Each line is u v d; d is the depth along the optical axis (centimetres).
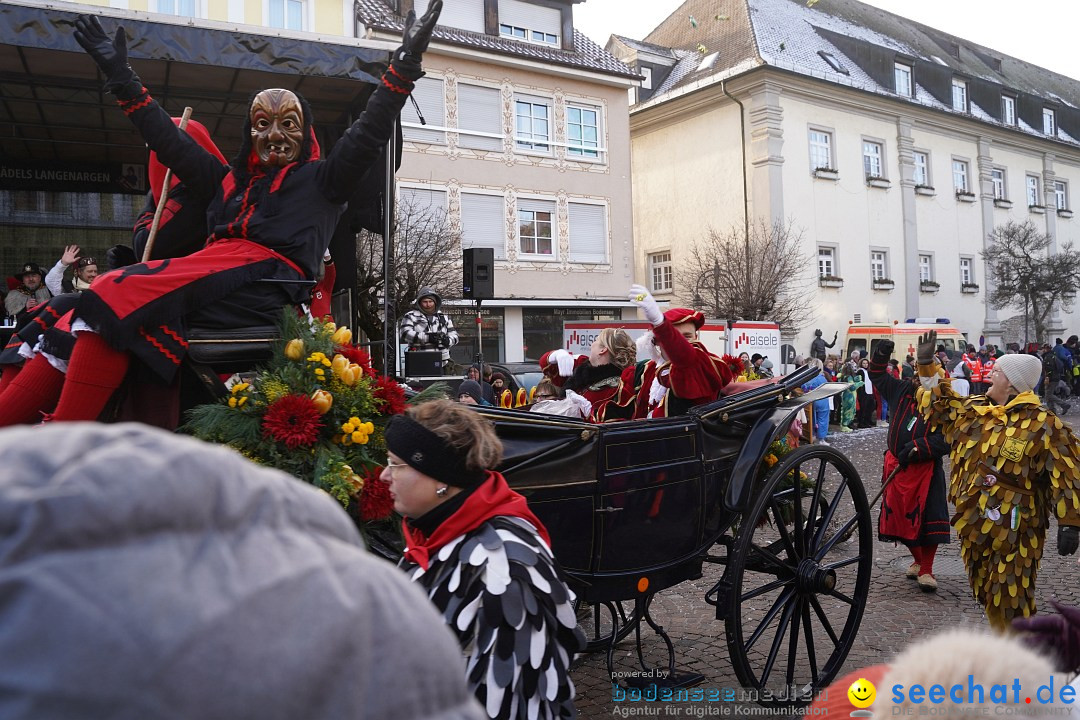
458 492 212
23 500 56
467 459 207
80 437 62
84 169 941
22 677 55
